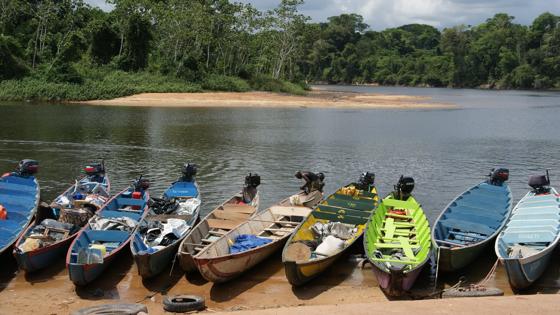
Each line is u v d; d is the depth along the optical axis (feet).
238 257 41.68
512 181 77.92
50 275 43.45
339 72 534.78
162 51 253.65
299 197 57.00
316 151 100.42
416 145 110.11
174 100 196.34
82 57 235.20
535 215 51.06
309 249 42.93
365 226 47.44
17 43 213.25
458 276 44.04
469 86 487.61
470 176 81.20
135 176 77.66
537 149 106.52
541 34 480.64
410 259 42.93
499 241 44.42
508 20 554.87
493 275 43.93
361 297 40.14
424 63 518.78
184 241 43.65
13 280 42.39
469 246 42.47
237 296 40.60
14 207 51.52
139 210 53.83
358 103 219.82
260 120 149.48
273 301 39.70
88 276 39.96
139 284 42.19
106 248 44.86
